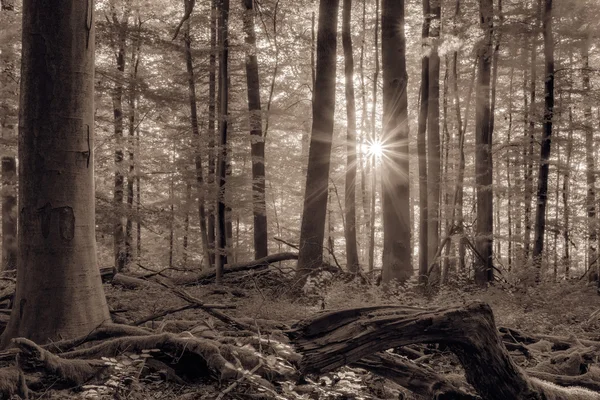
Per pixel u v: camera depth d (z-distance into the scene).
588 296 11.62
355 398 4.50
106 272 10.68
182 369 4.93
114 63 18.48
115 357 4.98
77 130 6.07
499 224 24.98
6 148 13.63
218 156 13.34
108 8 15.48
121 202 14.49
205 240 17.94
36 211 5.91
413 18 22.53
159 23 18.48
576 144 19.55
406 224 11.88
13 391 4.23
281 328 6.41
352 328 3.62
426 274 13.12
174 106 15.09
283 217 29.88
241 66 18.89
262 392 4.41
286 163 25.50
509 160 18.77
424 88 14.26
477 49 14.58
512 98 22.16
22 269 5.93
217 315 6.43
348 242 18.31
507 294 11.30
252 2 16.08
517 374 3.83
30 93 5.98
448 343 3.77
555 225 17.97
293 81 24.27
